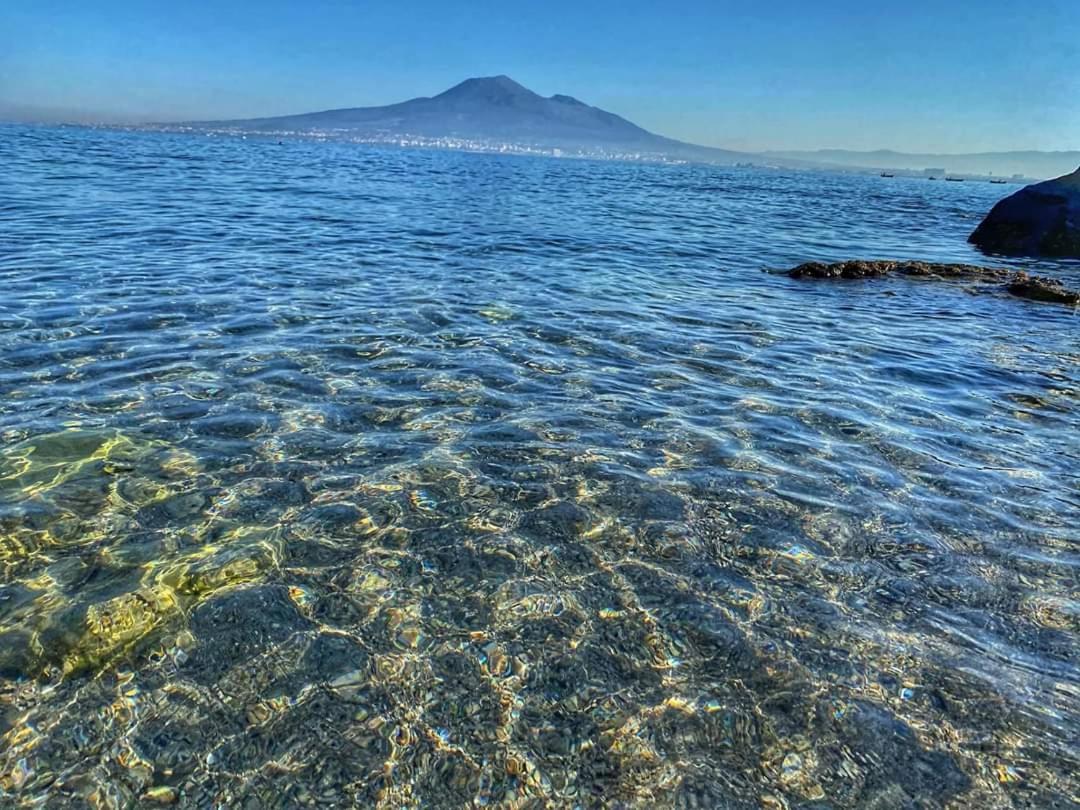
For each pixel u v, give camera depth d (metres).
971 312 12.34
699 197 42.84
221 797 2.85
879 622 4.02
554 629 3.89
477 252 16.27
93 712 3.21
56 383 6.77
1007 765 3.12
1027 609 4.16
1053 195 20.39
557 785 2.98
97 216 17.52
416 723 3.25
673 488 5.42
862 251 20.06
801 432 6.57
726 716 3.35
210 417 6.25
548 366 8.19
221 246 14.67
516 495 5.23
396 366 7.88
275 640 3.71
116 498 4.90
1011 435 6.70
